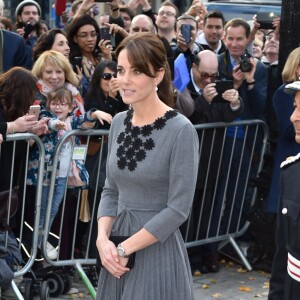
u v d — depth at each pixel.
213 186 7.69
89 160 6.86
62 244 6.84
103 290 4.30
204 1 14.58
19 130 6.10
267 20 8.91
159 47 4.10
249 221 7.80
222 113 7.45
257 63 7.98
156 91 4.25
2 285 5.87
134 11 10.27
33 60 8.03
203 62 7.48
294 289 3.68
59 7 10.19
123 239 4.14
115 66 6.94
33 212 6.61
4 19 9.91
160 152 4.10
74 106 6.93
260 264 7.77
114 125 4.33
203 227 7.66
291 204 3.69
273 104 7.33
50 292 6.73
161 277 4.16
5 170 6.20
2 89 6.25
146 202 4.15
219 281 7.43
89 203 6.90
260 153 7.97
